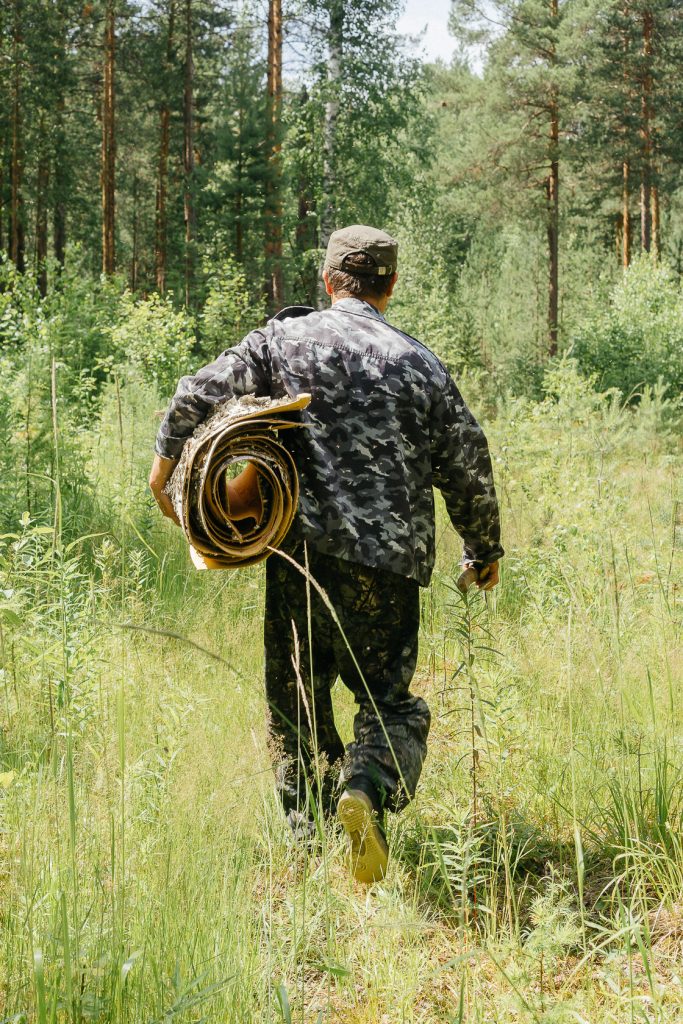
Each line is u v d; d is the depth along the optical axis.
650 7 27.14
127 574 4.72
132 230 51.16
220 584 5.17
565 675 3.50
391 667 2.70
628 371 21.08
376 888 2.42
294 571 2.64
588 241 39.44
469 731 3.06
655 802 2.80
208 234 25.98
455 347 19.72
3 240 36.88
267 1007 1.96
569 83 25.80
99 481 6.70
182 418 2.58
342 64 23.98
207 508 2.47
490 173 27.61
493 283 32.00
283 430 2.62
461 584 2.96
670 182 31.59
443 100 29.38
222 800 2.60
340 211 24.73
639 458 8.91
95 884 2.08
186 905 2.20
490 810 2.78
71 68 31.98
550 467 6.02
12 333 12.84
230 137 24.70
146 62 32.56
